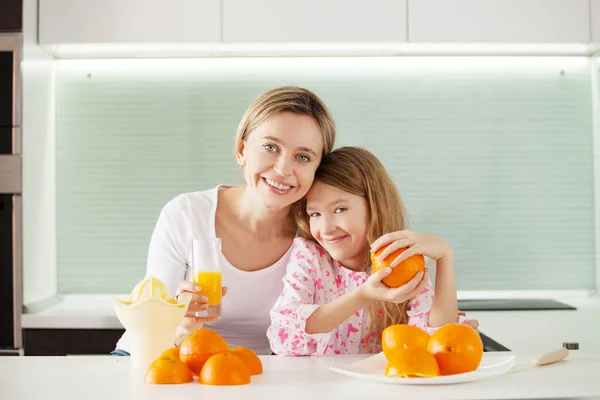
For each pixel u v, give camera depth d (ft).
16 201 8.82
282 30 9.34
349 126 10.40
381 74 10.39
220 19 9.34
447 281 4.40
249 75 10.39
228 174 10.43
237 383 3.32
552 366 3.72
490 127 10.42
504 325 7.73
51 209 10.21
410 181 10.41
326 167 5.01
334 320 4.24
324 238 4.95
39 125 9.62
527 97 10.43
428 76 10.40
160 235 5.81
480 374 3.27
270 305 5.74
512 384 3.27
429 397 3.01
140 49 9.75
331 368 3.50
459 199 10.41
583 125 10.46
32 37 9.27
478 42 9.41
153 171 10.43
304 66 10.38
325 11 9.35
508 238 10.41
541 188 10.43
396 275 3.96
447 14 9.38
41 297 9.65
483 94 10.41
